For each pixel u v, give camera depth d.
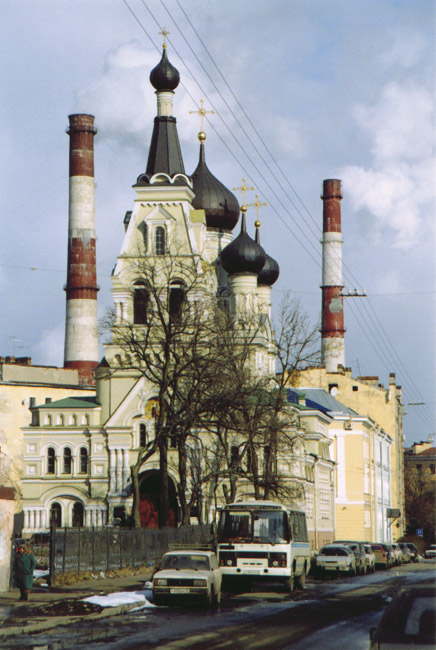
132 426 87.69
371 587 51.03
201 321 72.69
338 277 165.38
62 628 30.45
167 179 89.81
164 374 65.06
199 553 39.53
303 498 89.38
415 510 187.25
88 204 138.38
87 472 88.81
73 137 138.88
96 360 138.12
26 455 89.88
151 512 87.44
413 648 16.02
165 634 28.78
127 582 47.44
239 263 95.31
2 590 40.88
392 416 140.25
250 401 69.06
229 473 69.94
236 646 25.94
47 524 88.62
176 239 88.62
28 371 135.50
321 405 120.50
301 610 36.91
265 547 45.19
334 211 167.00
